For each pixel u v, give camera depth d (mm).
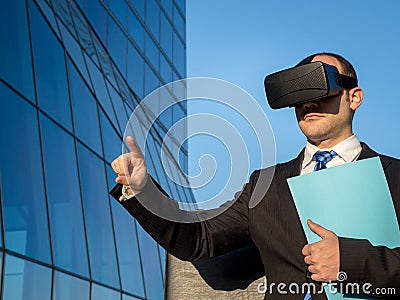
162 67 15250
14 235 6113
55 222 7016
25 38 7297
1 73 6531
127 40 12367
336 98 1691
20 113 6750
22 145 6629
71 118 8195
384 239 1585
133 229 9758
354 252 1506
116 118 10188
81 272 7461
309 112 1709
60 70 8164
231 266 1856
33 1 7789
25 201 6441
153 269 10375
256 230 1748
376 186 1614
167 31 16234
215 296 1835
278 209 1734
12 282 5965
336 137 1727
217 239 1822
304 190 1663
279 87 1653
